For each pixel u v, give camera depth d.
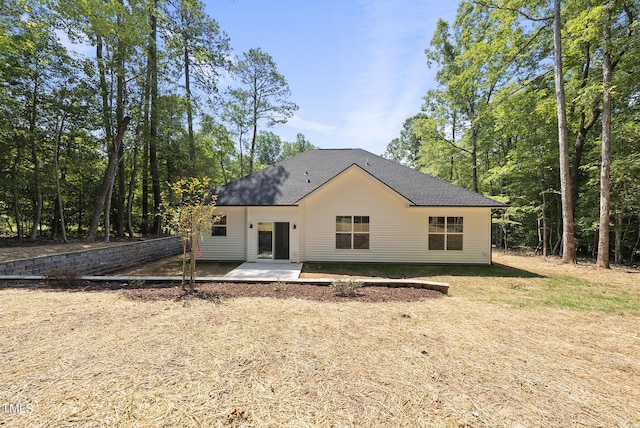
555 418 2.58
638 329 4.91
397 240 12.73
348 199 12.84
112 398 2.70
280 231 13.28
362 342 4.08
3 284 7.00
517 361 3.64
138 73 16.02
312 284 7.47
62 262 9.23
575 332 4.71
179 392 2.82
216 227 13.21
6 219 17.67
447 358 3.66
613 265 12.66
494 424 2.46
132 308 5.33
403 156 40.69
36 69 13.23
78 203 19.02
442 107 21.19
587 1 12.05
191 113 20.27
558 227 17.00
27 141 13.69
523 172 16.98
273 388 2.92
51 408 2.55
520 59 15.51
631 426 2.50
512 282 9.12
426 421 2.47
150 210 23.11
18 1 12.13
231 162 30.78
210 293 6.44
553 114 14.08
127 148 16.53
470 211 12.46
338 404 2.69
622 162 11.89
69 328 4.35
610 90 10.84
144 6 14.69
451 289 8.01
